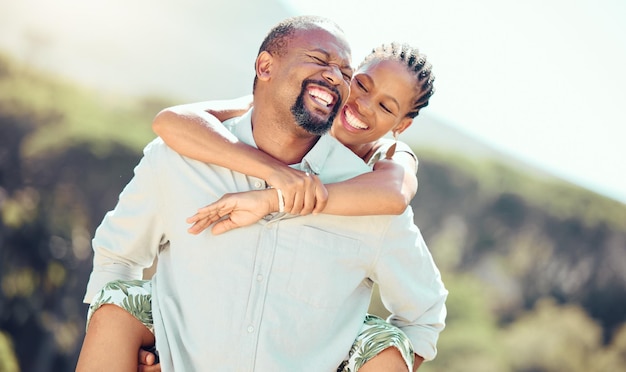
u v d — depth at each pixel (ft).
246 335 11.43
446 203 74.84
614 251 73.87
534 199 74.84
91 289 12.62
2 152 67.15
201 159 11.87
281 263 11.66
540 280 73.77
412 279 12.56
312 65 11.80
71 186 67.67
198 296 11.58
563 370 69.41
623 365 70.08
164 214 12.21
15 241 63.31
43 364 62.08
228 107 12.90
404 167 13.05
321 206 11.66
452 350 66.49
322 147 12.47
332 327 11.88
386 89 13.94
